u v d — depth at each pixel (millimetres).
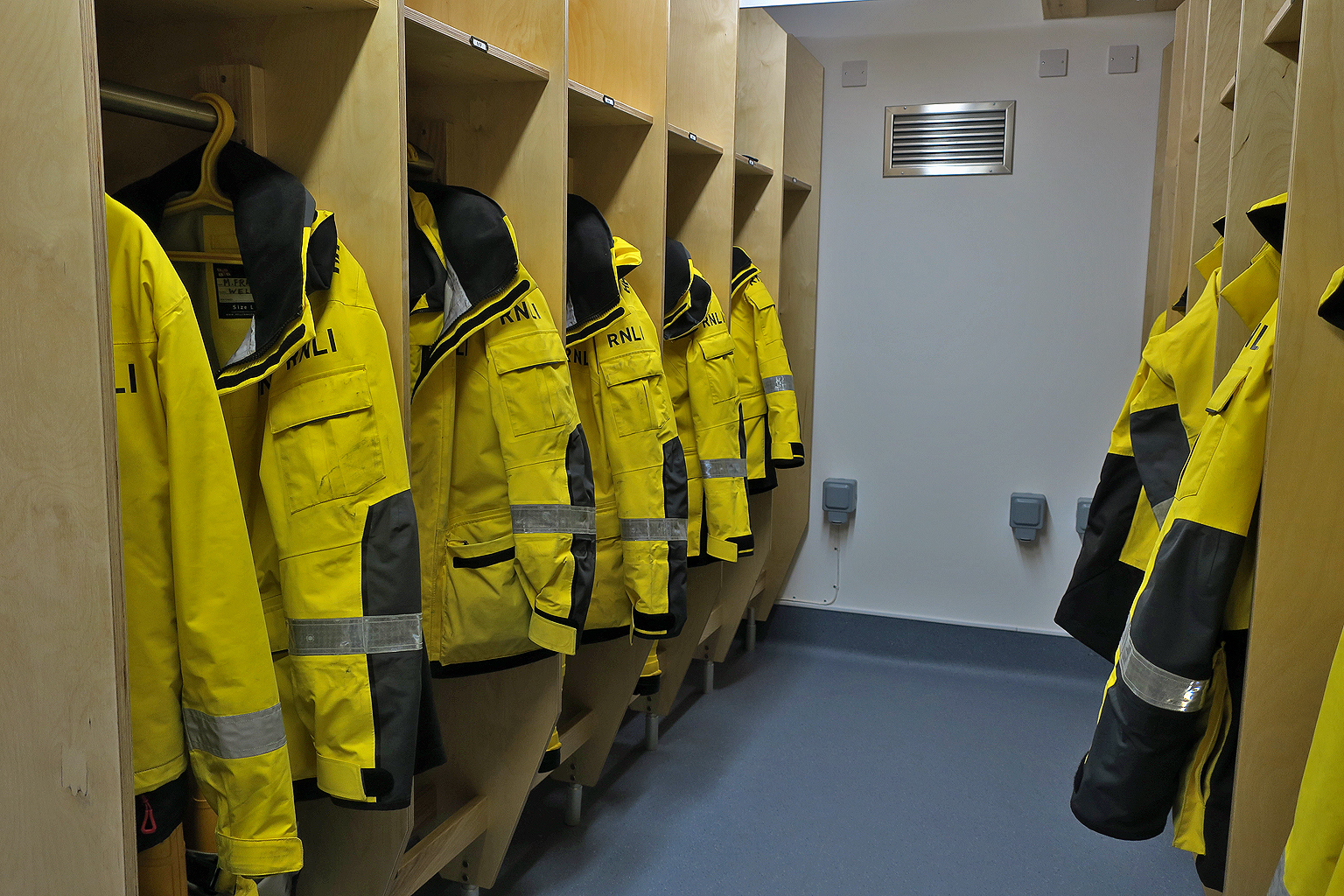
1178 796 1616
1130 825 1531
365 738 1403
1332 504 1355
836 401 4102
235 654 1196
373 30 1472
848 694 3666
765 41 3533
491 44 1975
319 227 1355
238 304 1515
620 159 2469
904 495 4051
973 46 3775
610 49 2469
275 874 1300
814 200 3977
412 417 1852
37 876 1113
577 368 2359
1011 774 2990
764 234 3596
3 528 1064
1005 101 3756
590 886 2328
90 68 956
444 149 2027
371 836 1648
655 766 3014
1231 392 1511
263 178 1365
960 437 3957
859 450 4094
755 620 4199
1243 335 1848
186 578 1171
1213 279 2049
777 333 3547
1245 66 1784
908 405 4008
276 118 1551
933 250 3910
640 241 2475
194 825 1604
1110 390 3750
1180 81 3172
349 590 1405
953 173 3848
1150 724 1478
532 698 2094
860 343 4047
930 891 2344
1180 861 2494
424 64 1823
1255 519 1465
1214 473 1452
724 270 3010
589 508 1931
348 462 1412
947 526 4008
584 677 2629
